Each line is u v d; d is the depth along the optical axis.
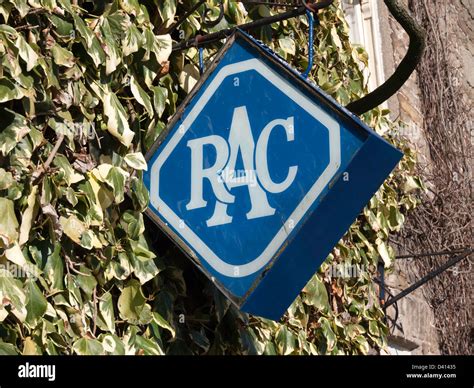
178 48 4.43
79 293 3.86
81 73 3.91
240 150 3.90
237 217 3.84
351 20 7.78
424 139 8.48
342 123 3.70
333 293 5.89
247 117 3.93
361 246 6.23
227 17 4.93
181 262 4.52
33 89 3.74
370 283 6.23
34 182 3.68
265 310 3.83
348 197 3.69
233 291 3.78
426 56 8.87
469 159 8.82
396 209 6.64
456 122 8.77
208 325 4.67
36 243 3.74
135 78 4.29
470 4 10.02
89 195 3.89
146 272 4.15
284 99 3.86
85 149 4.01
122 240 4.10
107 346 3.91
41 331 3.65
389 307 7.08
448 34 9.24
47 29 3.85
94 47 3.94
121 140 4.02
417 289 7.66
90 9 4.23
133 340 4.10
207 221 3.92
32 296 3.61
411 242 7.70
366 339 6.20
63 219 3.79
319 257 3.77
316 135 3.74
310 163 3.72
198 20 4.71
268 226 3.74
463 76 9.55
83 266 3.94
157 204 4.07
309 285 5.31
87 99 3.96
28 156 3.67
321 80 5.89
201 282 4.61
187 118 4.10
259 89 3.94
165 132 4.13
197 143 4.04
